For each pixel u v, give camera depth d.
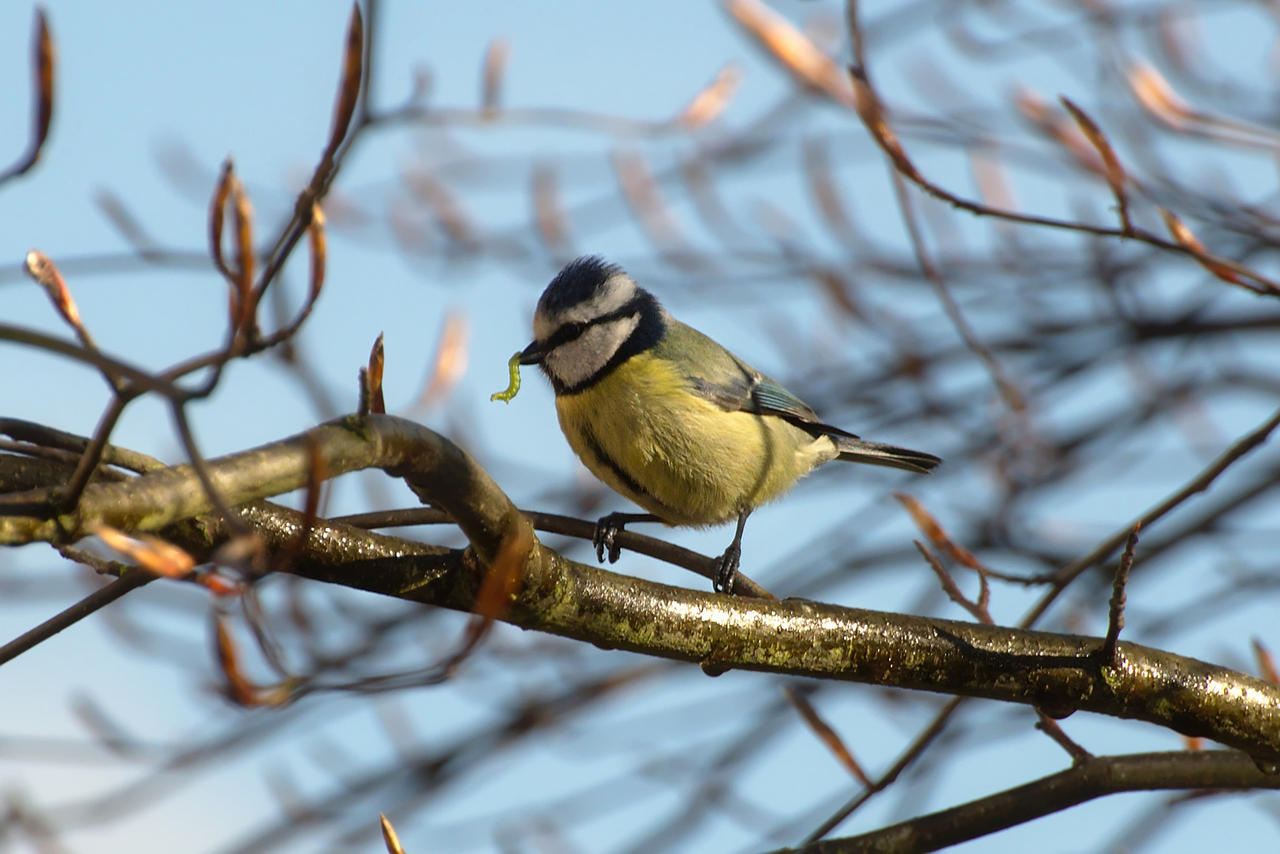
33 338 4.36
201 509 5.55
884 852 7.72
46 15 4.66
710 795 10.55
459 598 7.09
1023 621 8.75
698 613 7.39
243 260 4.55
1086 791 7.70
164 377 4.52
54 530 5.22
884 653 7.54
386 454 5.88
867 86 7.38
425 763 10.84
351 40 4.61
